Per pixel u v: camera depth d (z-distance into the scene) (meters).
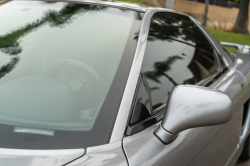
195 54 1.92
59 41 1.45
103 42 1.44
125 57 1.34
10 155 0.91
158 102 1.35
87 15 1.66
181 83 1.60
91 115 1.11
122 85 1.21
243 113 2.29
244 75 2.16
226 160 1.89
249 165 2.74
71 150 0.97
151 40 1.55
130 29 1.55
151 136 1.13
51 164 0.90
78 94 1.20
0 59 1.33
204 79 1.81
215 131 1.60
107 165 0.94
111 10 1.73
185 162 1.25
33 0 1.86
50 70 1.30
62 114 1.11
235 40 11.90
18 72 1.28
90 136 1.03
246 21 16.23
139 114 1.17
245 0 15.85
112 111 1.12
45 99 1.16
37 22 1.59
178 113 1.10
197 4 17.27
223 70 2.08
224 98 1.13
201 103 1.10
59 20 1.60
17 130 1.01
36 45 1.42
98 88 1.21
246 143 2.62
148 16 1.74
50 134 1.02
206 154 1.52
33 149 0.95
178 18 2.14
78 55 1.37
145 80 1.31
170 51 1.67
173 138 1.16
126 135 1.07
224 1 17.25
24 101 1.14
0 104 1.12
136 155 1.01
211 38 2.32
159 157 1.07
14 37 1.47
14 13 1.69
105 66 1.30
